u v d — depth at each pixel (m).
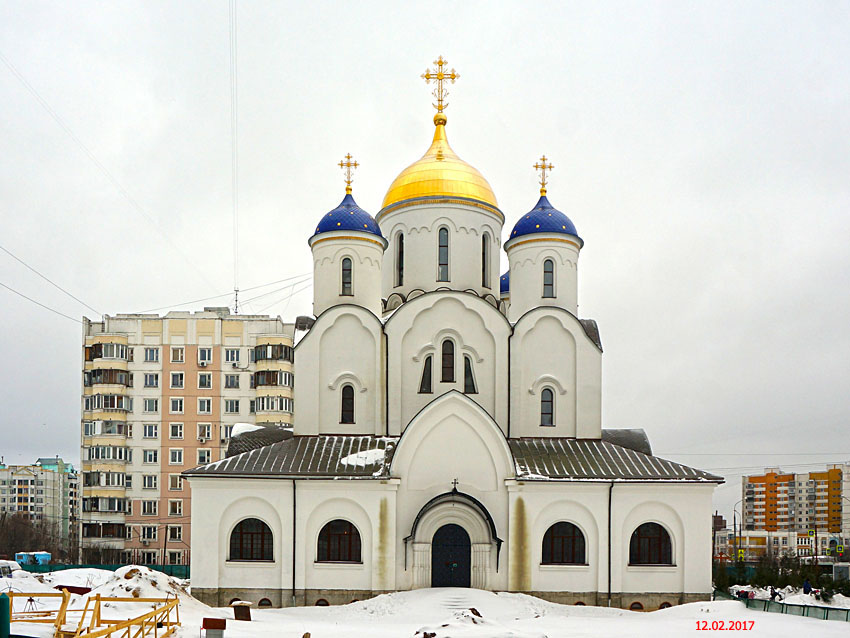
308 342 41.22
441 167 46.53
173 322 78.94
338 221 43.56
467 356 41.47
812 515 161.00
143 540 75.31
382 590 35.78
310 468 37.06
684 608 34.53
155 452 76.81
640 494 37.06
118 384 76.81
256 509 36.62
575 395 41.44
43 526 129.75
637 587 36.53
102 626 25.14
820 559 102.31
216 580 35.91
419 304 41.47
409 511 36.94
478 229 46.09
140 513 75.69
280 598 35.94
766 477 172.00
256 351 78.81
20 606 31.02
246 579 36.12
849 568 61.44
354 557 36.56
